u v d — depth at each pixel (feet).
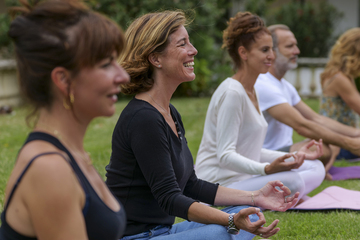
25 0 4.49
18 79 4.58
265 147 14.48
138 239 7.17
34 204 4.21
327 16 48.93
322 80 18.12
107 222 4.72
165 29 7.52
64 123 4.66
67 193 4.26
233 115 10.82
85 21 4.40
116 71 4.62
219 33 42.75
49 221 4.22
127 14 35.70
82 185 4.55
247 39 11.21
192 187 8.34
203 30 38.86
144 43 7.57
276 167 10.54
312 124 13.71
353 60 17.01
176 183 7.05
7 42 38.14
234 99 10.86
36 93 4.50
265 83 13.91
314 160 12.76
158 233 7.36
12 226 4.40
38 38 4.31
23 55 4.40
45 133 4.53
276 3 52.19
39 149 4.39
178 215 6.92
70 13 4.37
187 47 7.73
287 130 14.85
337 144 14.03
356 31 17.22
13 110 33.22
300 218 11.07
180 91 40.32
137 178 7.19
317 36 48.16
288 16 48.44
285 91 15.10
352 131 15.76
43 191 4.18
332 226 10.34
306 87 40.50
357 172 15.60
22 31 4.35
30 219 4.35
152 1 35.45
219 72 40.65
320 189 14.03
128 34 7.89
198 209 6.81
